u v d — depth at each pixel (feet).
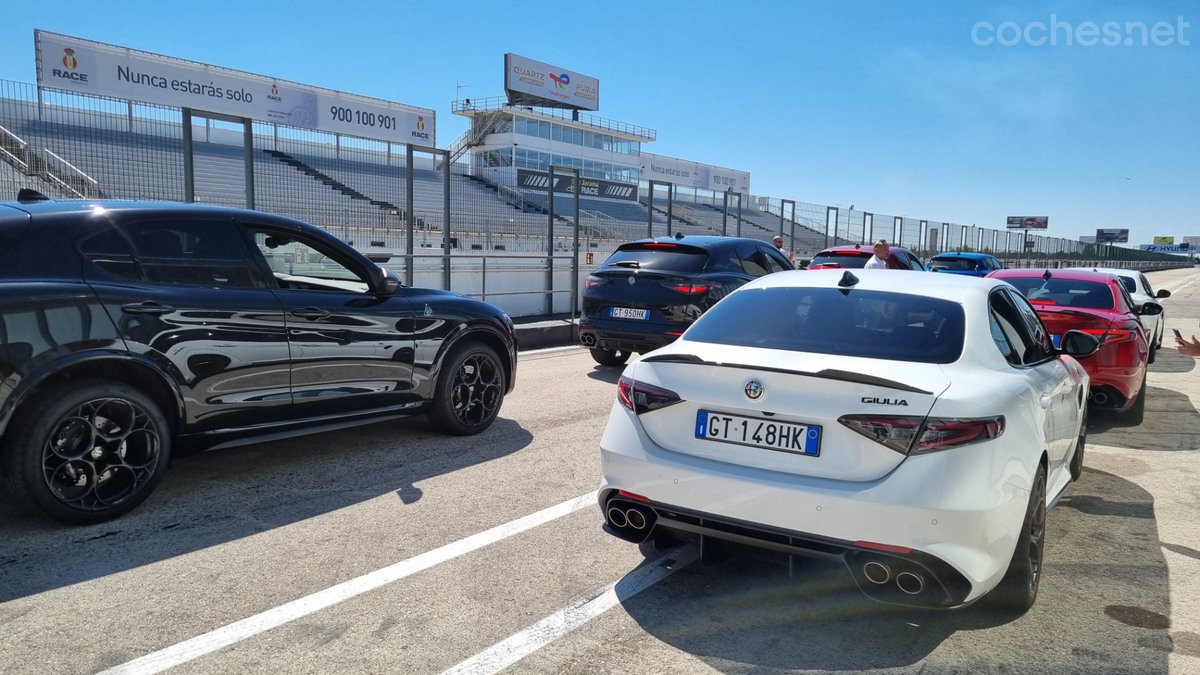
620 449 9.74
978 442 8.20
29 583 9.91
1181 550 12.17
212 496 13.47
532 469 15.60
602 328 26.17
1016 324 11.87
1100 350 19.90
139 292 12.00
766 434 8.82
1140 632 9.37
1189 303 75.20
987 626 9.46
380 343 15.51
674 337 24.89
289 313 13.84
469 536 11.99
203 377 12.70
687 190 104.88
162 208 12.91
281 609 9.44
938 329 9.90
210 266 13.12
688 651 8.72
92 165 26.08
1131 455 18.25
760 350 9.82
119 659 8.21
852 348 9.70
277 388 13.75
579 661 8.45
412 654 8.50
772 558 8.93
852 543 8.16
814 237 68.54
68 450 11.39
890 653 8.77
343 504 13.26
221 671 8.04
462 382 17.69
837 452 8.43
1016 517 8.68
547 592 10.14
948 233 90.79
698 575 10.83
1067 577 11.04
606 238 65.46
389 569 10.69
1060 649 8.92
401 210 35.35
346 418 15.15
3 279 10.75
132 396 11.83
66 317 11.10
